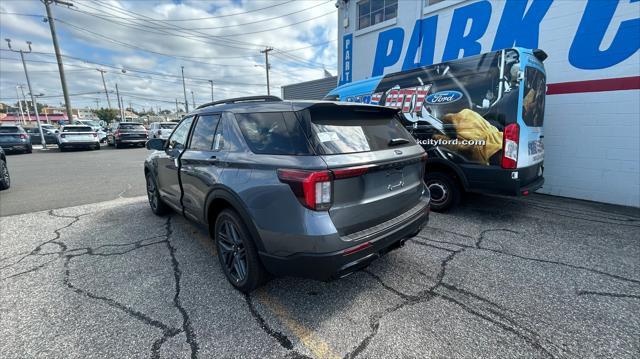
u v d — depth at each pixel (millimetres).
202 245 3672
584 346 2018
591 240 3752
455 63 4352
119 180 8141
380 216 2438
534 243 3660
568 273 2961
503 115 3918
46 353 1980
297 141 2211
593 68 5465
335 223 2105
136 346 2041
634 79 5109
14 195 6410
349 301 2533
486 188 4172
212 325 2248
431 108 4590
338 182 2111
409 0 8375
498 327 2203
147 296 2615
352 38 10219
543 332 2150
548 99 5992
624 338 2086
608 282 2799
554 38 5852
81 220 4625
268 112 2498
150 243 3734
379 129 2717
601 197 5578
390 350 1996
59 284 2805
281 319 2316
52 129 26594
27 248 3607
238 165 2523
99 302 2529
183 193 3521
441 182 4707
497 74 3951
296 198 2090
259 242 2320
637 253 3385
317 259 2057
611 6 5199
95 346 2041
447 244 3639
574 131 5762
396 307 2449
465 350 1987
